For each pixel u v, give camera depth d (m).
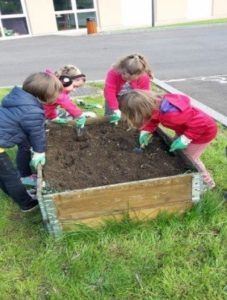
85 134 3.73
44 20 18.12
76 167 3.12
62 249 2.54
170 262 2.33
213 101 5.55
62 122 3.92
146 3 19.89
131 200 2.56
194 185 2.59
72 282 2.25
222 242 2.49
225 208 2.83
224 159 3.57
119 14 19.50
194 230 2.61
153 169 2.98
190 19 21.38
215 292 2.10
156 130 3.62
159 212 2.67
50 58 10.59
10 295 2.22
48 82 2.69
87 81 7.16
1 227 2.82
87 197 2.49
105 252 2.46
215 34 13.60
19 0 17.45
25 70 9.10
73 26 19.00
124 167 3.06
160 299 2.09
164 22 20.89
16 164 3.52
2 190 3.18
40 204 2.46
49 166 3.15
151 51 10.74
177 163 3.04
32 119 2.62
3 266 2.45
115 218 2.63
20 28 18.05
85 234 2.58
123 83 3.74
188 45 11.45
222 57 9.25
